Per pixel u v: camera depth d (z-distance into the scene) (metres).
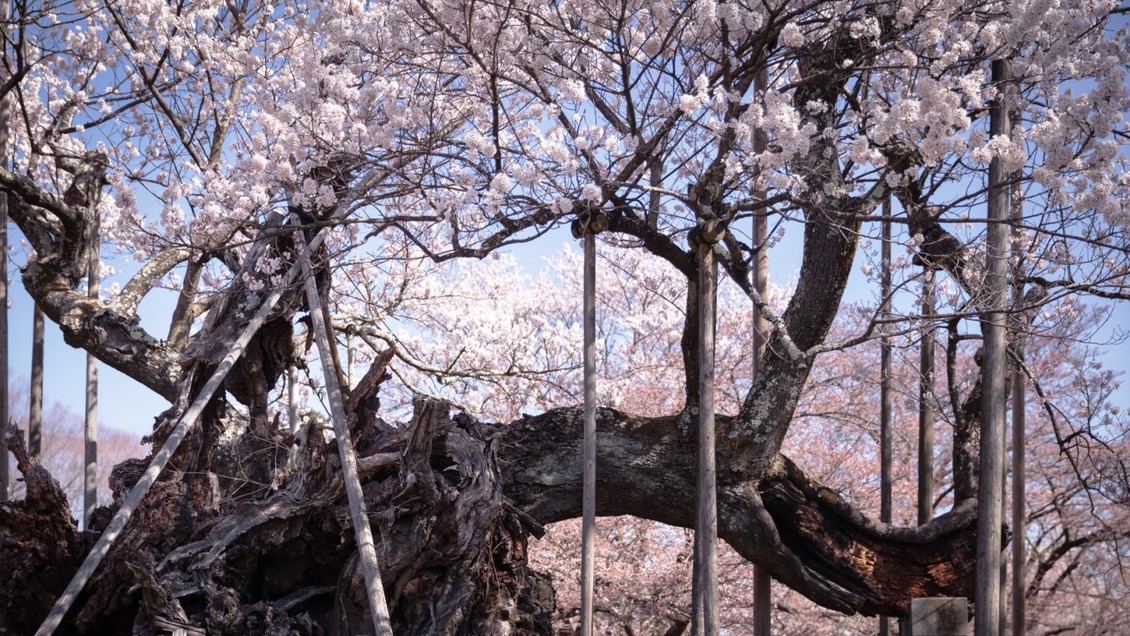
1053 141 6.17
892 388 10.42
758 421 8.61
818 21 7.66
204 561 7.18
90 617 7.33
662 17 7.05
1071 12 6.82
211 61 10.55
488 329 13.91
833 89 8.43
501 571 7.79
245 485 8.73
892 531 8.89
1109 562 16.38
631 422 8.87
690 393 8.82
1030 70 7.16
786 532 8.90
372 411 8.03
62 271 10.52
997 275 7.51
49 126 11.77
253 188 7.73
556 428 8.80
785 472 8.81
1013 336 9.34
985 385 7.71
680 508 8.76
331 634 7.43
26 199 9.95
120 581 7.42
